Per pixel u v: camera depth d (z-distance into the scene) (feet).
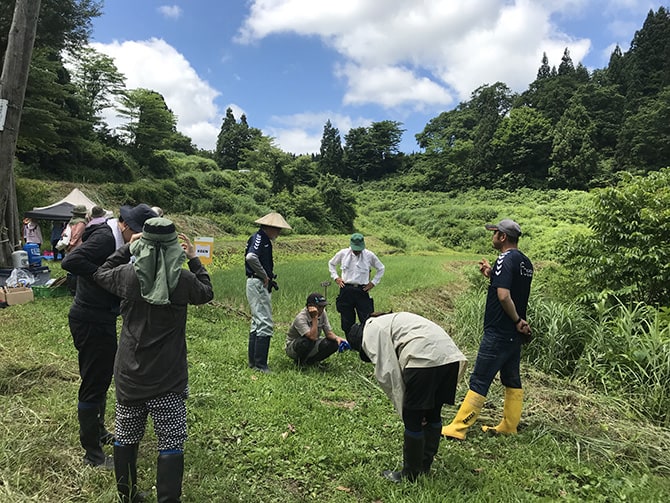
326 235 122.42
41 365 16.24
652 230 24.38
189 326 24.40
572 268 28.19
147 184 104.53
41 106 71.46
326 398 16.80
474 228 138.51
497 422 15.93
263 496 10.36
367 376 19.52
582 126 211.61
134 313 8.79
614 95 234.99
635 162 200.13
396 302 35.58
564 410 16.65
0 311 24.76
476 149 229.66
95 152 105.29
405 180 251.60
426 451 11.88
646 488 11.50
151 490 10.02
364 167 278.67
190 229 88.12
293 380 17.95
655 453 13.83
